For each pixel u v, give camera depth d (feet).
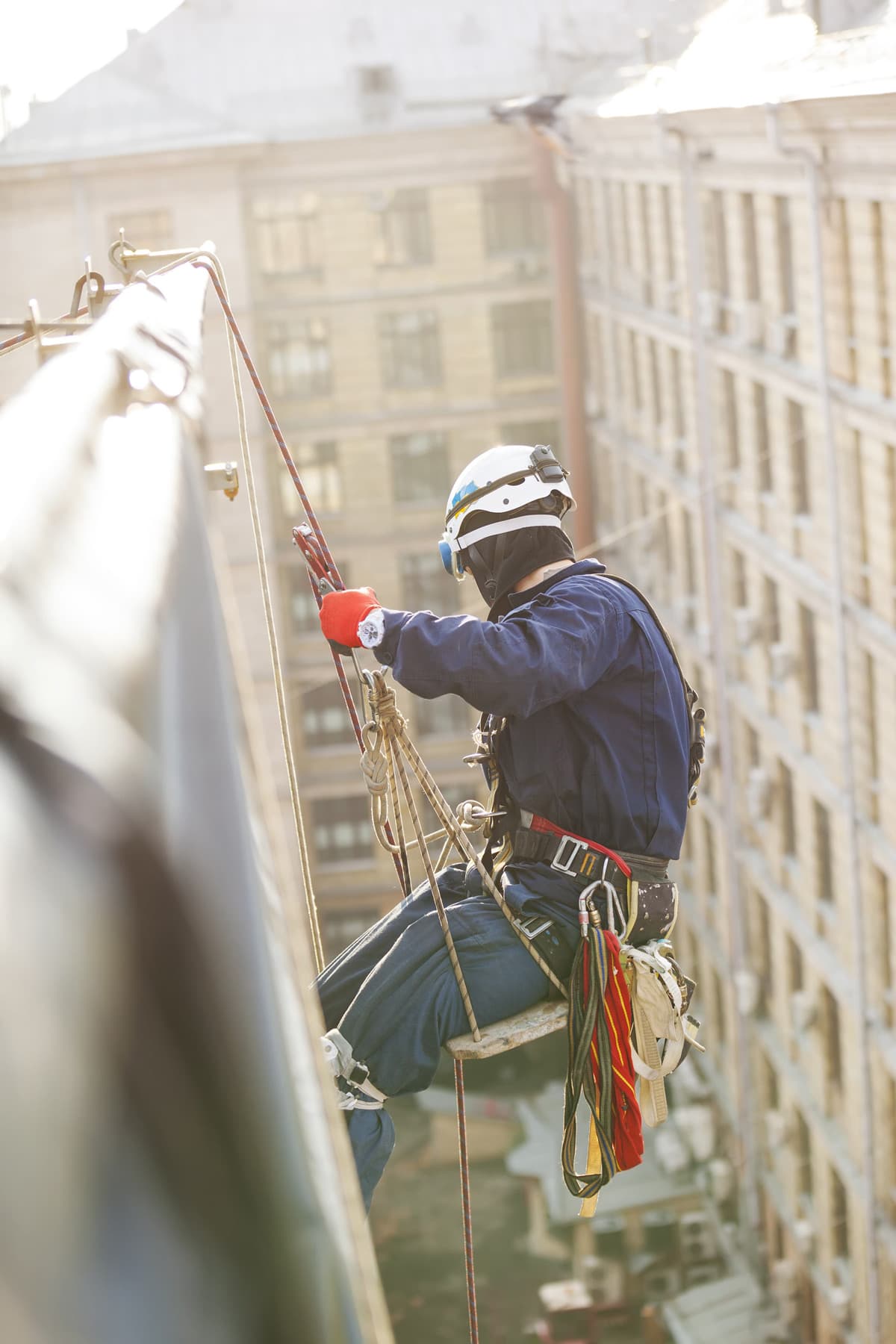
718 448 79.97
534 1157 78.13
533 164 98.12
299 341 100.12
